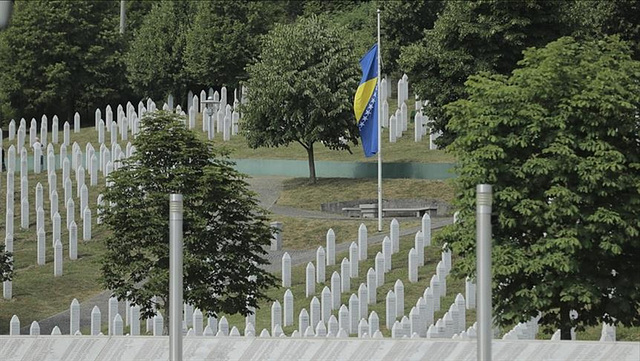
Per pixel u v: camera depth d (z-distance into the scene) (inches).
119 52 5187.0
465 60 3208.7
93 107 5310.0
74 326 2427.4
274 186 3750.0
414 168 3700.8
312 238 3078.2
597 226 1841.8
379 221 3080.7
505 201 1870.1
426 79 3299.7
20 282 2819.9
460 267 1924.2
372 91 3176.7
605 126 1879.9
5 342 1551.4
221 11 4990.2
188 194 2262.6
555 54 1923.0
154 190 2290.8
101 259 2289.6
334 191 3609.7
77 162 3491.6
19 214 3376.0
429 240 2719.0
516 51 3213.6
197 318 2236.7
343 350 1455.5
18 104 5137.8
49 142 4242.1
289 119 3703.3
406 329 2222.0
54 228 2940.5
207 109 4249.5
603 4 3873.0
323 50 3725.4
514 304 1881.2
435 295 2368.4
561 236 1840.6
